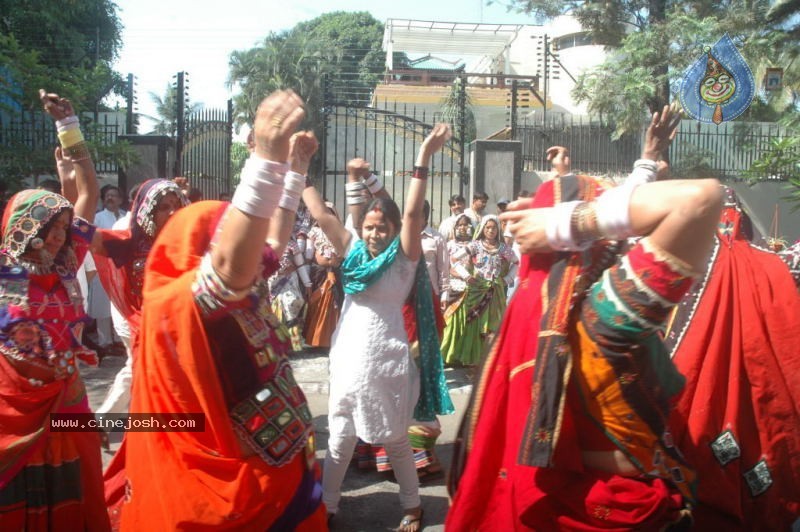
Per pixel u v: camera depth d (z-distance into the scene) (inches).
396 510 157.8
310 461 90.2
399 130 706.8
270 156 72.6
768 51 573.0
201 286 77.9
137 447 84.9
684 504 76.7
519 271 82.1
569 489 74.8
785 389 110.0
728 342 111.6
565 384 71.8
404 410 143.6
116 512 129.2
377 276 140.1
